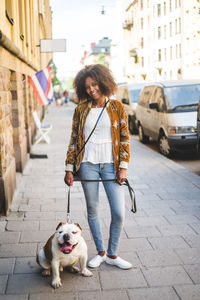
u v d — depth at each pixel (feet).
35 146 43.24
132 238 15.92
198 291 11.79
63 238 10.94
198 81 40.27
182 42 156.25
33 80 37.83
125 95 58.80
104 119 12.55
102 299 11.43
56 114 101.50
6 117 20.62
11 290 11.95
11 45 21.81
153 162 32.83
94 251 14.70
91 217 13.42
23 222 17.99
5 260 13.97
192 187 24.36
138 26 225.97
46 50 47.75
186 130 34.27
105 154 12.68
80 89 12.64
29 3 48.14
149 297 11.49
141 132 45.62
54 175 28.30
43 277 12.76
